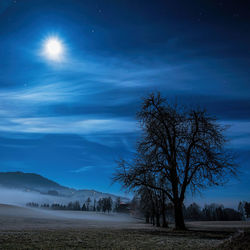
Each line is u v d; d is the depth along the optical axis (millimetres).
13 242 10258
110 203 187125
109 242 11234
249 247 8352
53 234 14445
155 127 25531
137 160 24781
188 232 19219
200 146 23047
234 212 130250
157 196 34406
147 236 14695
